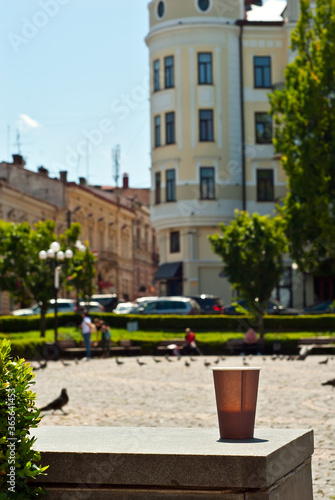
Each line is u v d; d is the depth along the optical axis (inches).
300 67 1444.4
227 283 1866.4
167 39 1875.0
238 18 1888.5
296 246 1429.6
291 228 1418.6
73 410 510.9
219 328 1486.2
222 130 1862.7
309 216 1405.0
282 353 1226.6
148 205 3277.6
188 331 1226.0
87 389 665.6
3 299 1969.7
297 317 1465.3
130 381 743.7
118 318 1503.4
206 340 1253.1
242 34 1872.5
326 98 1418.6
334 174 1406.3
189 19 1852.9
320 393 597.6
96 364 1042.7
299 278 1838.1
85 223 2493.8
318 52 1416.1
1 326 1465.3
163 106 1886.1
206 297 1702.8
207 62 1865.2
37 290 1378.0
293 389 631.2
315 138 1398.9
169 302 1644.9
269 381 708.7
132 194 3299.7
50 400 575.5
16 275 1405.0
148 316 1504.7
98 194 2593.5
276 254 1391.5
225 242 1398.9
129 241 2997.0
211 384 694.5
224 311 1685.5
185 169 1856.5
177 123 1863.9
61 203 2315.5
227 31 1865.2
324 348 1173.1
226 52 1865.2
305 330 1460.4
